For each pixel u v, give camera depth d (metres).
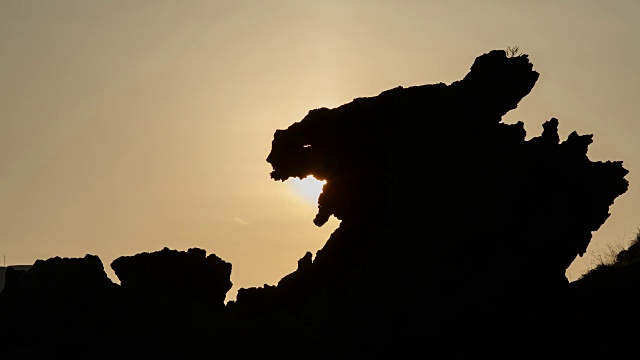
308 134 70.00
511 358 64.25
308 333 65.06
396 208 68.44
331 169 70.12
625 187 70.88
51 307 62.84
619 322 68.19
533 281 68.44
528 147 70.31
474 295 66.81
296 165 70.31
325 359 62.97
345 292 67.50
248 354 62.75
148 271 66.19
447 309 66.25
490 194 68.06
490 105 69.94
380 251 67.81
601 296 71.62
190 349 62.16
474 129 69.50
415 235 67.75
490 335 65.69
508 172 68.62
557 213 68.62
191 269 66.81
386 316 66.06
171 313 64.62
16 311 62.41
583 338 66.62
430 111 69.56
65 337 61.38
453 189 68.38
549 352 64.94
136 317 64.19
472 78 70.62
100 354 60.62
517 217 68.25
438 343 64.94
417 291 66.62
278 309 68.38
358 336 65.19
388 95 70.50
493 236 67.56
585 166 70.50
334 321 66.06
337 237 70.00
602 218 70.12
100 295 64.00
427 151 68.94
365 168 69.88
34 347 60.91
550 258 69.25
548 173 69.31
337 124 69.81
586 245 70.12
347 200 70.00
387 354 64.06
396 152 68.94
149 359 60.62
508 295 67.56
